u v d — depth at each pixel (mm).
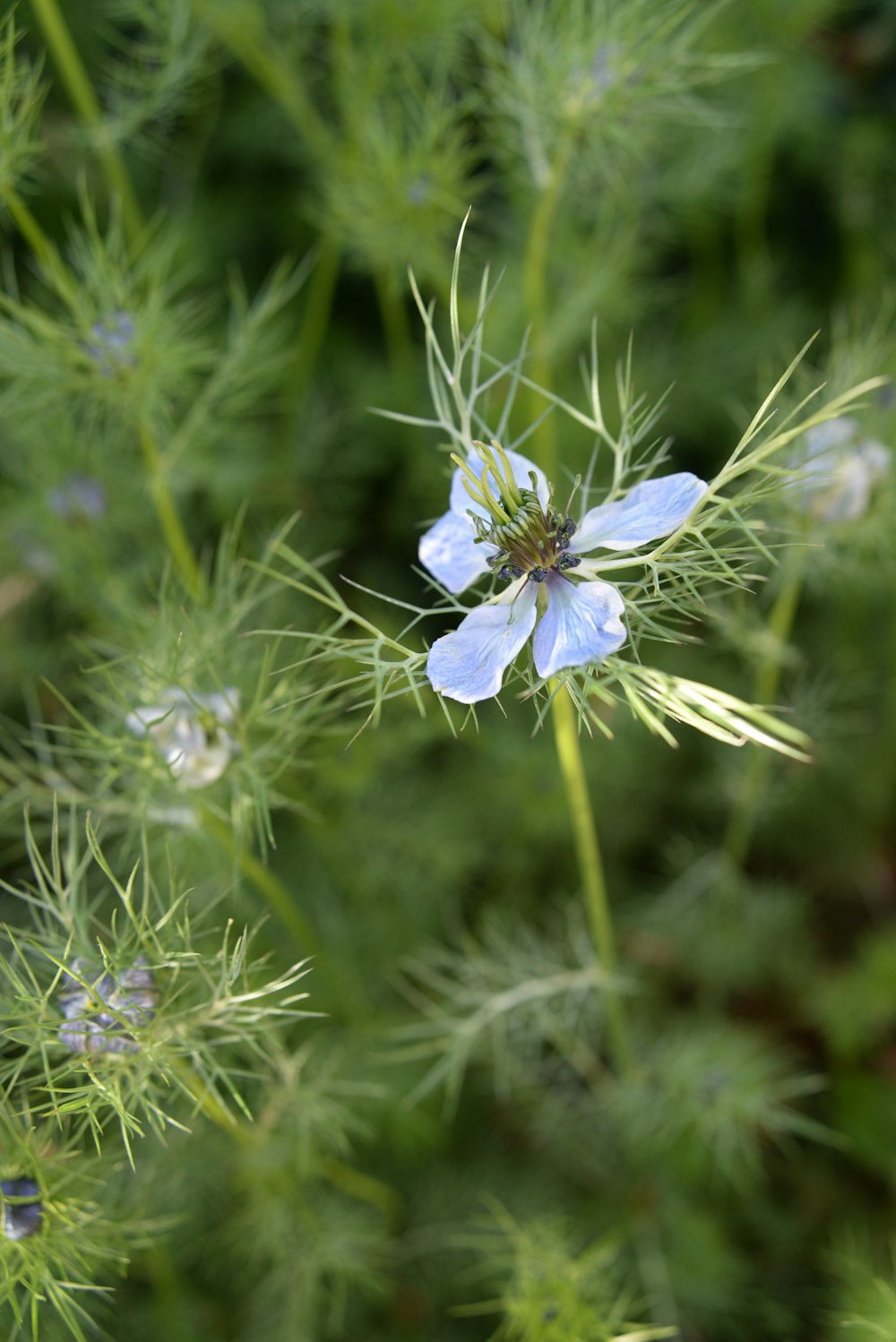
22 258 582
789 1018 554
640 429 363
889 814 579
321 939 488
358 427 575
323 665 462
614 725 516
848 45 616
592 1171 491
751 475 493
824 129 599
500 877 556
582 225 578
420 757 537
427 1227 481
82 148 494
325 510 567
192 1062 402
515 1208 480
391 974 495
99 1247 395
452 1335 479
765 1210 494
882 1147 502
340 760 476
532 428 365
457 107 464
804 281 635
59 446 472
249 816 416
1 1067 365
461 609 352
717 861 518
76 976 359
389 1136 490
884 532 420
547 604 349
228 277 600
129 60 576
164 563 498
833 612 573
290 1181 447
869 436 423
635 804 560
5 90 405
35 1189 368
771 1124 465
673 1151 489
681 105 463
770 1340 483
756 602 484
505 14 480
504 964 482
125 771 406
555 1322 408
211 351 452
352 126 491
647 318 612
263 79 497
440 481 554
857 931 577
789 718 497
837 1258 467
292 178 607
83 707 522
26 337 423
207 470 498
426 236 469
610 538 352
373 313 615
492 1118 522
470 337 359
